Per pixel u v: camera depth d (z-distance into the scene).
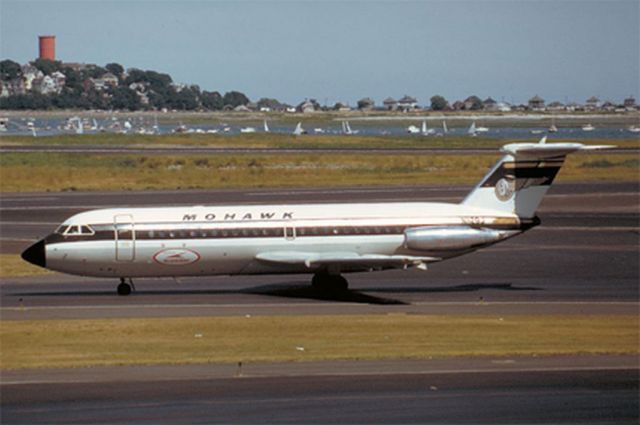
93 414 94.75
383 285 175.88
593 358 118.06
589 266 198.12
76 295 163.25
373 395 101.44
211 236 161.25
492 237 167.75
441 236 165.38
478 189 170.75
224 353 119.81
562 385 105.75
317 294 165.38
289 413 95.19
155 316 144.00
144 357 117.62
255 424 91.94
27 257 159.25
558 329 135.38
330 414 95.00
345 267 163.00
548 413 95.94
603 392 103.25
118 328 134.62
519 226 169.88
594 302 158.38
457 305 155.00
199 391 102.62
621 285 175.88
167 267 161.62
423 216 167.62
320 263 160.50
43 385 104.81
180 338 128.62
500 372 110.94
